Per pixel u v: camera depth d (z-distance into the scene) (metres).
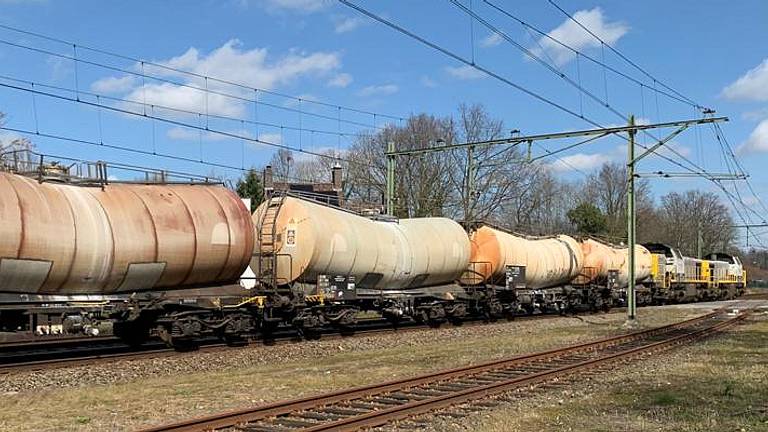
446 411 11.01
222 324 19.98
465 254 29.45
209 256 18.98
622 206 100.69
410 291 27.41
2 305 15.31
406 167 62.72
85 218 16.34
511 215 76.75
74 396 12.40
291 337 22.53
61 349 18.66
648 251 50.91
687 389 13.58
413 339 23.39
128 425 10.09
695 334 25.23
